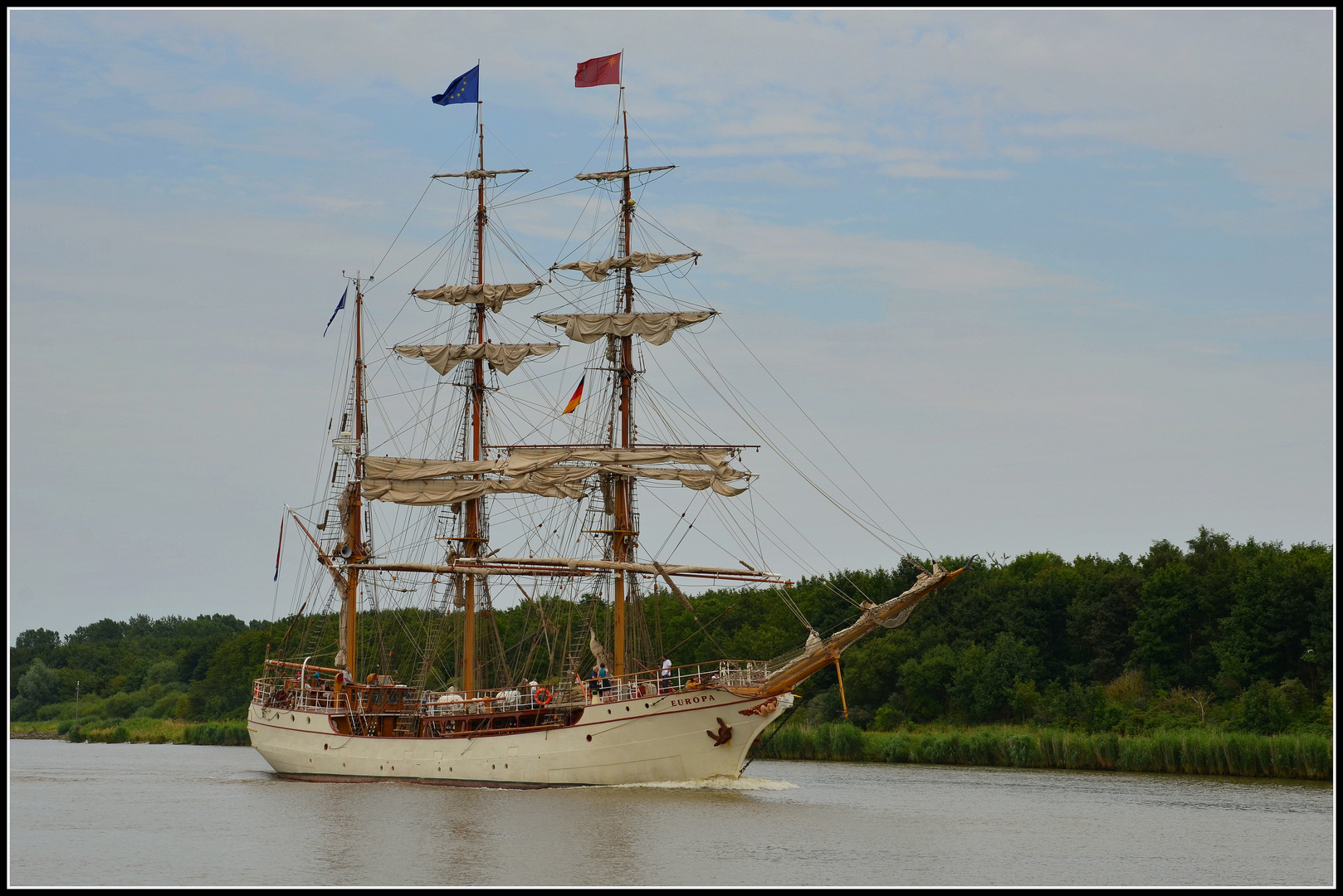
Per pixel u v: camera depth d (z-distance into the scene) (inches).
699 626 6628.9
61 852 2662.4
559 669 4835.1
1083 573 6417.3
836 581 6840.6
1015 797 3631.9
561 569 4365.2
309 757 4313.5
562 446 4340.6
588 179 4441.4
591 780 3678.6
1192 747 4495.6
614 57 4441.4
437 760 3949.3
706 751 3622.0
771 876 2374.5
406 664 6220.5
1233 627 5260.8
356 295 4707.2
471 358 4601.4
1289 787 3949.3
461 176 4741.6
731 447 4232.3
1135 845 2758.4
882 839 2807.6
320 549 4569.4
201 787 3993.6
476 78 4753.9
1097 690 5423.2
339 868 2454.5
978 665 5959.6
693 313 4279.0
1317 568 5132.9
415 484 4510.3
